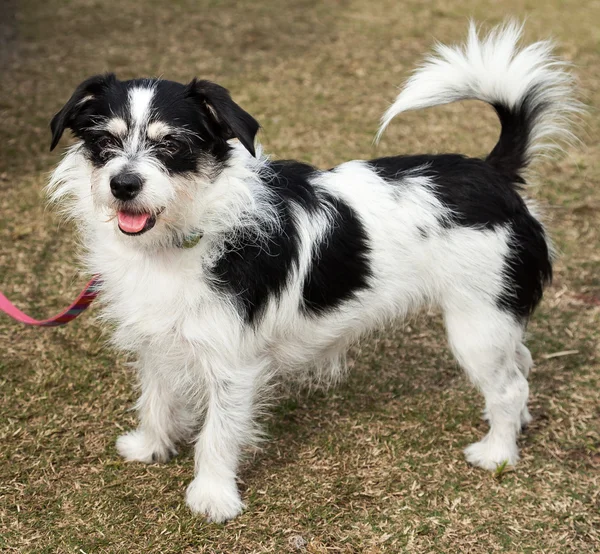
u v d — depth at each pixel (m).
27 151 1.80
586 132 1.97
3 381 1.33
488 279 1.19
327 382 1.36
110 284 1.15
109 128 1.10
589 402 1.33
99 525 1.16
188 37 2.46
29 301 1.46
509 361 1.22
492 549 1.15
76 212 1.15
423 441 1.28
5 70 2.16
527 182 1.25
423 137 1.92
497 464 1.24
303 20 2.68
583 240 1.62
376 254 1.18
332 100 2.10
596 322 1.46
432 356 1.41
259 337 1.16
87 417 1.29
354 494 1.20
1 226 1.59
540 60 1.20
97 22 2.53
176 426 1.25
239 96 2.09
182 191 1.09
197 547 1.14
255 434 1.24
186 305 1.12
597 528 1.17
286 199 1.15
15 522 1.16
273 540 1.15
